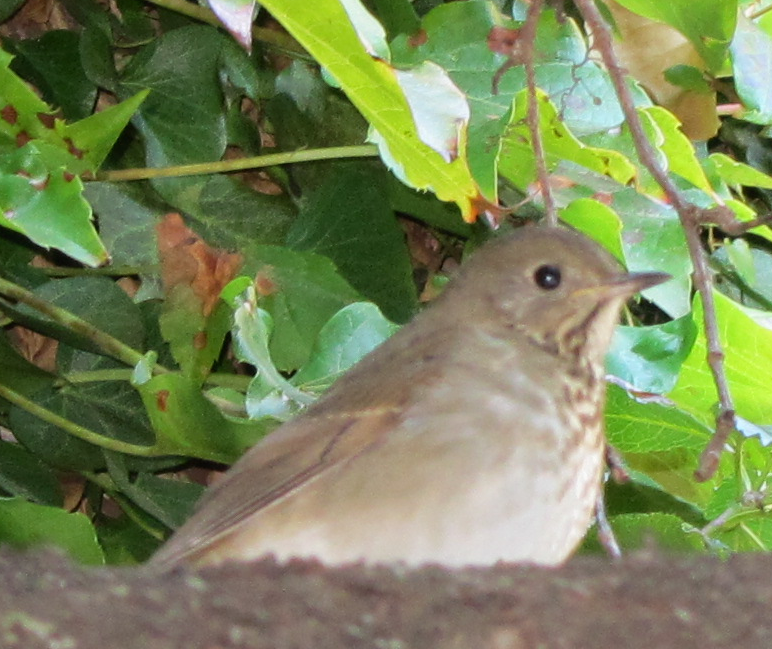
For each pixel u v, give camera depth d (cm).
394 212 367
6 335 362
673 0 351
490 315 349
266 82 367
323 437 347
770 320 353
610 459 351
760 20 356
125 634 337
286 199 366
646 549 341
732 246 358
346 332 355
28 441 362
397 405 347
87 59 363
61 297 362
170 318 359
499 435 346
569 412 347
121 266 363
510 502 346
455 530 346
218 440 354
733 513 351
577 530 346
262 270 360
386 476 346
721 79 364
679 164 352
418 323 349
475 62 354
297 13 344
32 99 354
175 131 364
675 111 359
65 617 337
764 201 369
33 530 352
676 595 339
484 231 366
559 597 339
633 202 354
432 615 338
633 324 361
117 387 362
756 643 338
